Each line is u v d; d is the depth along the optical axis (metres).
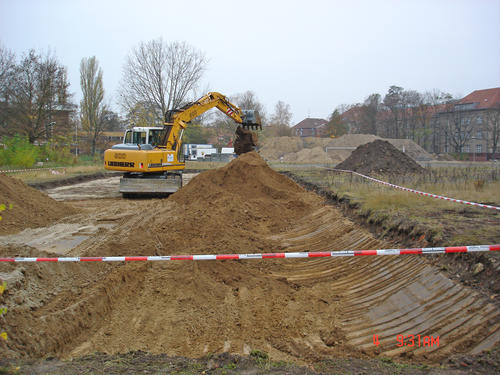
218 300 7.45
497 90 64.88
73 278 7.46
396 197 12.00
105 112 52.50
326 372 4.69
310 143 70.38
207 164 47.34
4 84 33.25
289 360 5.45
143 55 42.94
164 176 19.03
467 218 9.66
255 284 8.25
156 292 7.54
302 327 6.47
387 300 6.92
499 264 6.15
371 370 4.70
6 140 31.84
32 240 9.92
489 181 15.97
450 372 4.45
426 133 65.06
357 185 17.22
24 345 5.20
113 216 13.27
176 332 6.20
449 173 20.52
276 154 67.56
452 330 5.43
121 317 6.64
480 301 5.68
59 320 5.91
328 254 6.20
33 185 23.09
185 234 11.12
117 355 5.09
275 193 16.77
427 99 68.19
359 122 81.38
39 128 37.28
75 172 31.58
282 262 9.75
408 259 7.88
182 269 8.47
